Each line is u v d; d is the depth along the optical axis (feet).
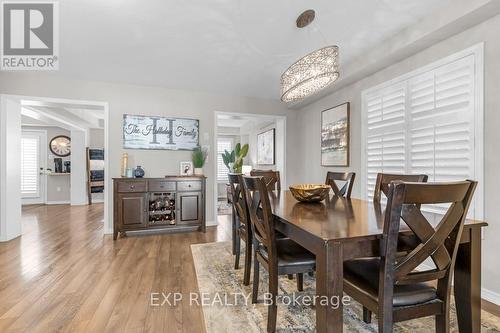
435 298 3.86
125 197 11.97
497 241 6.46
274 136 20.40
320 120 14.26
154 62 11.01
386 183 7.22
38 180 24.07
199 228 13.57
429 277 3.69
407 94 8.98
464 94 7.18
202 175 13.61
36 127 24.09
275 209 5.99
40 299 6.51
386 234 3.43
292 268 5.25
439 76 7.88
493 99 6.53
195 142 14.56
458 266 4.47
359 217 5.06
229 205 22.21
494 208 6.52
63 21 8.23
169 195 13.03
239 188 7.88
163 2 7.43
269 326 5.16
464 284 4.39
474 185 3.63
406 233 3.95
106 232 12.89
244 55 10.50
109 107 13.07
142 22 8.32
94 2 7.43
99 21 8.25
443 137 7.77
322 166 14.05
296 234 4.48
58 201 24.57
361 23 8.25
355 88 11.57
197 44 9.66
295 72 7.32
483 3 6.04
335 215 5.27
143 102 13.64
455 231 3.81
